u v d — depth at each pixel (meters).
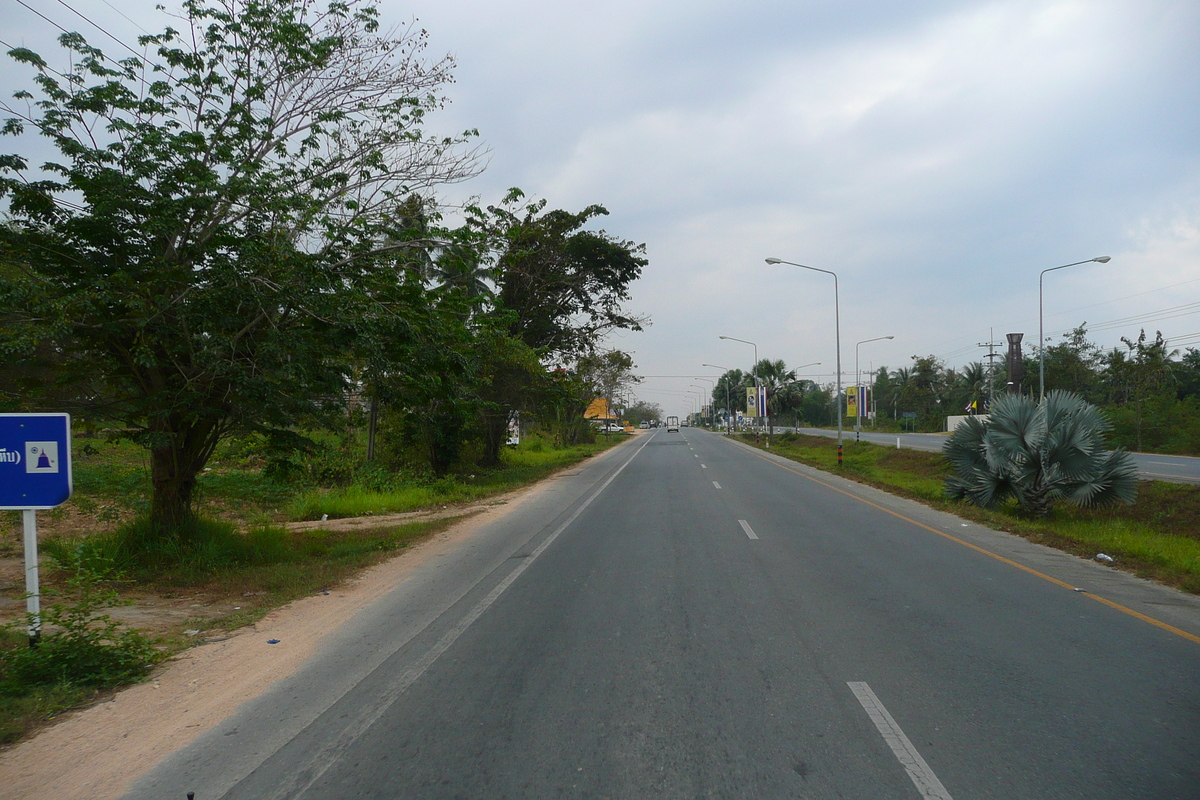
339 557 11.20
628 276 31.84
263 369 9.77
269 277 9.55
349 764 4.18
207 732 4.70
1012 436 15.48
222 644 6.73
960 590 8.27
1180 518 16.05
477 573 9.79
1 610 7.80
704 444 60.75
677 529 13.34
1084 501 14.80
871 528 13.39
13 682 5.43
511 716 4.80
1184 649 6.05
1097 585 8.57
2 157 8.66
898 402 102.56
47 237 9.05
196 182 9.28
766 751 4.22
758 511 16.02
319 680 5.65
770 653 5.99
